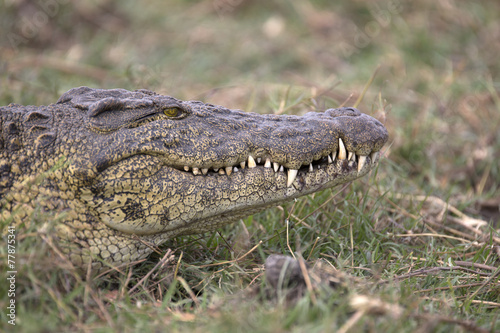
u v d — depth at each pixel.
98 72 27.59
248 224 15.06
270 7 40.09
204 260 13.04
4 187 11.10
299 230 14.30
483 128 23.53
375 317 9.62
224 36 36.03
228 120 12.12
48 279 10.38
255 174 11.92
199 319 9.99
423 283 12.12
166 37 35.69
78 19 35.34
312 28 36.44
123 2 39.28
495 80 27.95
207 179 11.63
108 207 11.05
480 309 11.20
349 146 12.57
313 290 10.12
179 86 26.08
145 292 11.09
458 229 16.50
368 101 24.00
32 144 11.27
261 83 27.34
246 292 10.76
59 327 9.66
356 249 13.91
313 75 30.61
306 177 12.41
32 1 32.69
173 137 11.34
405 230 15.43
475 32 33.03
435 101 25.33
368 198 16.44
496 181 20.45
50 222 10.61
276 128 12.21
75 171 10.91
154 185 11.19
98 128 11.19
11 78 23.34
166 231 11.83
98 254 11.15
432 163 21.09
